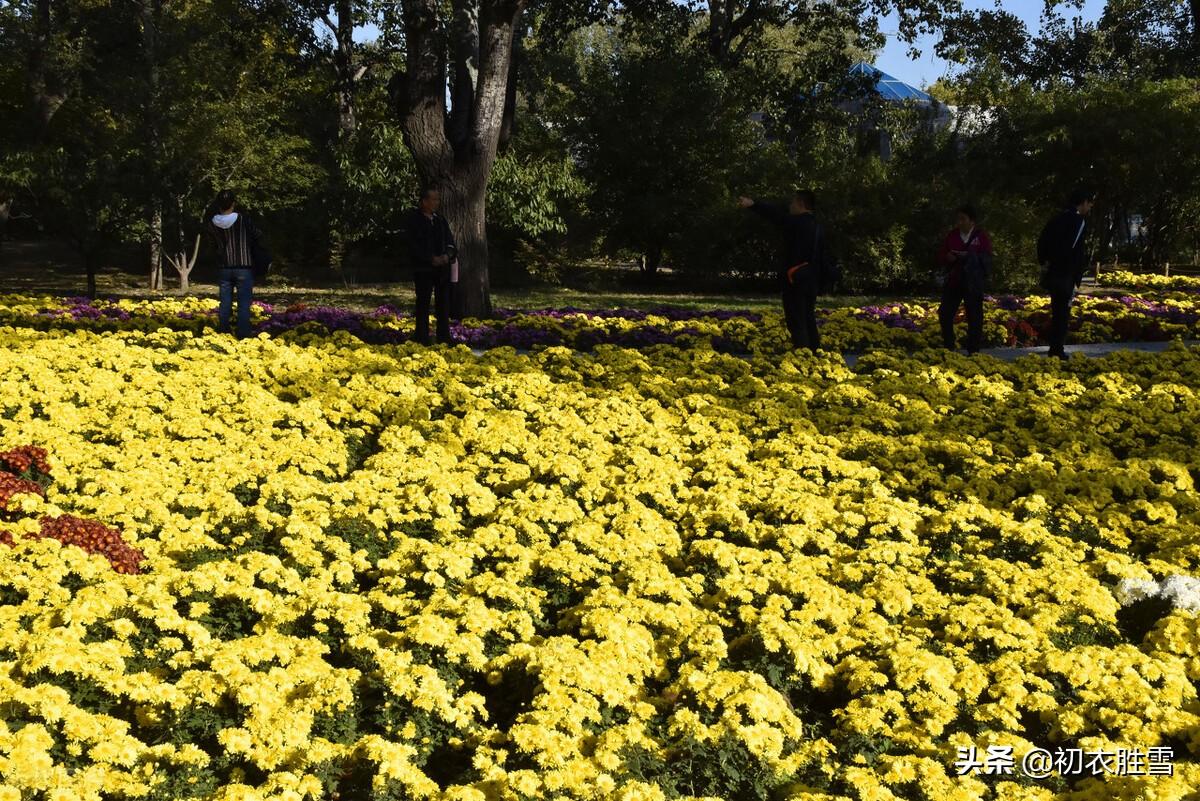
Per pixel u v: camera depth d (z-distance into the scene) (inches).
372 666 198.8
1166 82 1278.3
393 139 1123.3
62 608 199.8
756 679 188.7
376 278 1202.6
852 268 1084.5
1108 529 283.6
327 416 359.6
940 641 216.2
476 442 344.8
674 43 1277.1
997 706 189.5
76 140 971.9
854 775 167.3
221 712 180.4
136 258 1318.9
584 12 1211.9
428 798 160.4
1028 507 289.1
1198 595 239.1
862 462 338.6
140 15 1027.9
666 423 375.2
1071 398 422.3
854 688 197.3
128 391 372.5
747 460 344.2
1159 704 190.9
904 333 592.4
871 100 1457.9
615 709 192.5
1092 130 1224.2
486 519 281.1
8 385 358.6
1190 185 1250.6
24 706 166.4
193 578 214.5
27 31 1078.4
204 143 933.8
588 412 381.7
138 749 161.9
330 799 167.3
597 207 1234.0
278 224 1165.1
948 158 1385.3
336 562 239.6
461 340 562.6
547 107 1587.1
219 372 418.9
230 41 1011.3
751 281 1191.6
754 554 252.4
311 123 1240.2
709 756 175.3
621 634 208.5
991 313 677.3
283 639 199.6
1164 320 669.9
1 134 1146.7
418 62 656.4
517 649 199.9
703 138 1197.7
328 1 1002.1
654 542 260.4
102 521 255.4
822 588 232.1
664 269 1421.0
